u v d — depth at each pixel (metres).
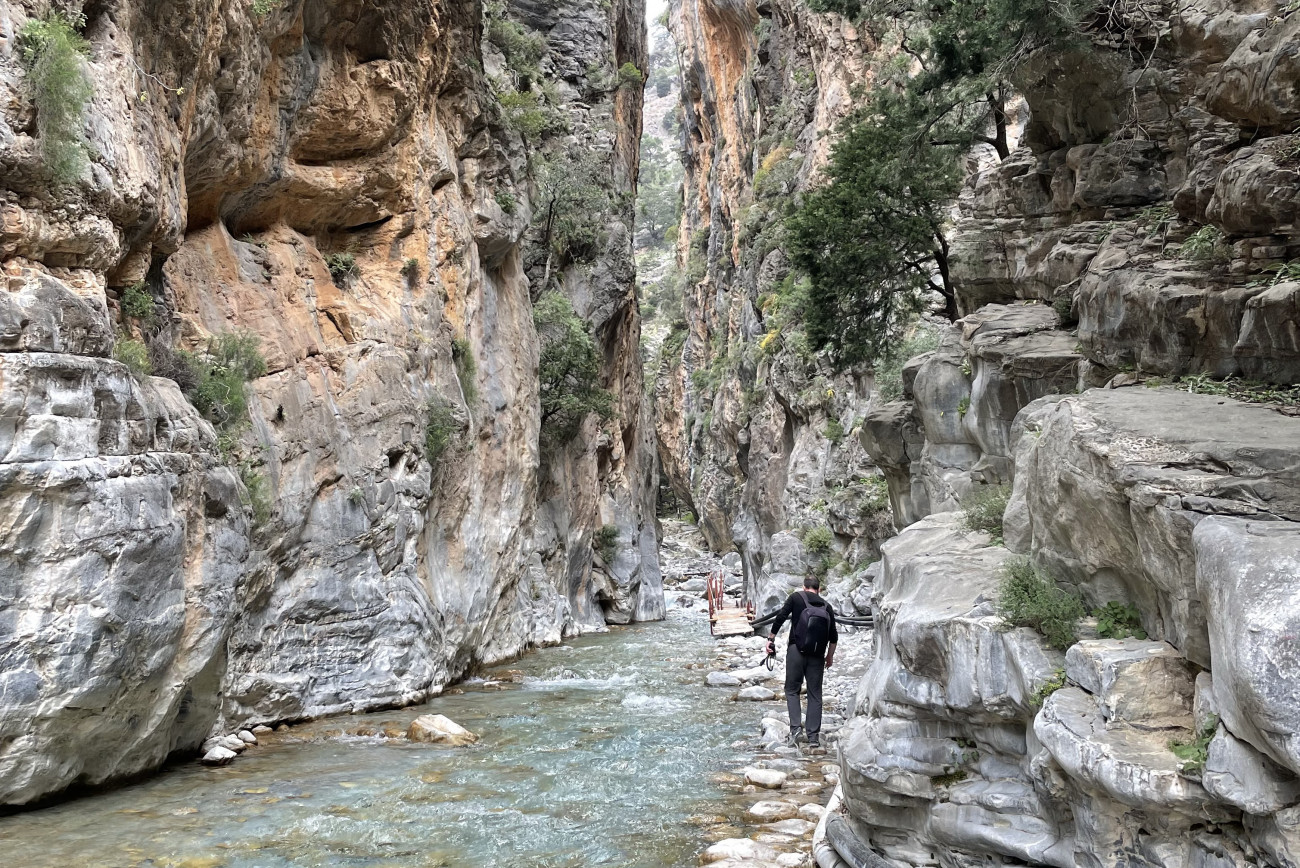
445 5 19.41
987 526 7.79
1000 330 11.01
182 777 9.27
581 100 35.81
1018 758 5.31
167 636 8.82
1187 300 7.23
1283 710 3.40
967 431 11.30
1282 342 6.39
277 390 13.28
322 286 15.96
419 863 6.75
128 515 8.35
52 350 8.05
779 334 36.03
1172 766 4.03
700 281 63.75
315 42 15.65
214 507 10.32
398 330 16.95
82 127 9.03
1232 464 4.79
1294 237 6.90
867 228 18.80
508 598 20.78
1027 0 11.48
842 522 26.05
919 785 5.67
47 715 7.71
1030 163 13.77
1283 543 3.70
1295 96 6.73
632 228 38.72
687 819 7.79
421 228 18.42
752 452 40.75
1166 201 10.56
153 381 10.14
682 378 71.31
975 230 15.24
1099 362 8.93
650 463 41.00
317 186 15.92
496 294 22.89
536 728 11.84
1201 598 4.08
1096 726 4.42
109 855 6.87
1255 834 3.79
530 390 24.03
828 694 13.60
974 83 15.49
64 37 8.57
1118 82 11.80
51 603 7.72
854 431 27.45
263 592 12.05
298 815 7.94
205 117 12.44
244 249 14.41
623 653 20.55
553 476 27.73
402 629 14.23
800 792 8.55
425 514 16.50
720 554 55.50
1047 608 5.18
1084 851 4.54
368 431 15.17
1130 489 4.80
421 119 18.66
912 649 5.80
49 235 8.66
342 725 12.05
